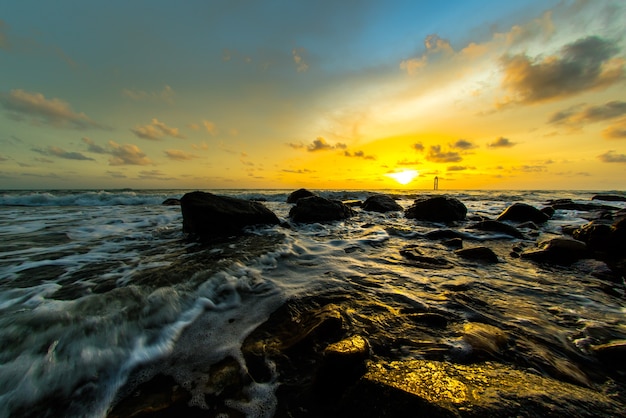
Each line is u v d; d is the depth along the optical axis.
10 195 16.80
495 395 1.70
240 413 1.89
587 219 11.93
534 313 3.27
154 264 4.87
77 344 2.33
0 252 5.83
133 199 19.92
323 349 2.54
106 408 1.92
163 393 2.05
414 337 2.67
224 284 3.83
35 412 1.85
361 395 1.78
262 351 2.54
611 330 2.88
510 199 30.02
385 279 4.45
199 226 8.08
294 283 4.20
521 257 5.79
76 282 3.94
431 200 12.44
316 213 11.20
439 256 5.89
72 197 18.33
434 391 1.71
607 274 4.60
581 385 2.07
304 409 1.90
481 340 2.57
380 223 11.12
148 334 2.65
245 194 31.34
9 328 2.41
